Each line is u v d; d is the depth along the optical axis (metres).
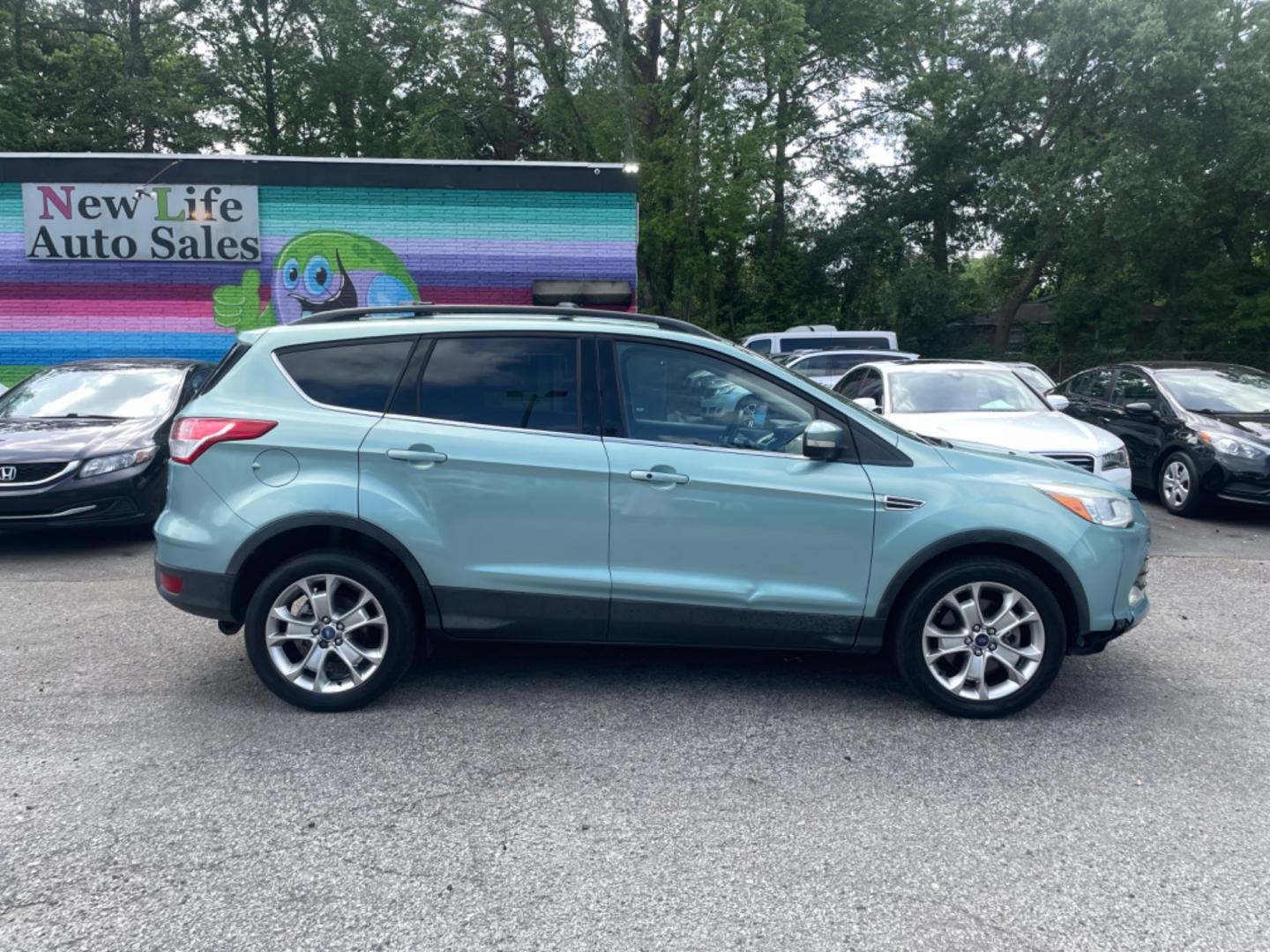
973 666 4.33
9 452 7.42
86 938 2.69
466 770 3.80
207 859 3.11
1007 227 33.69
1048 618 4.26
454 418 4.33
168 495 4.41
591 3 25.95
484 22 25.86
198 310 13.97
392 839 3.26
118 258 13.78
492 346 4.42
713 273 29.33
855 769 3.84
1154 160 26.94
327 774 3.74
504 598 4.30
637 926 2.78
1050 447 7.48
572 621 4.35
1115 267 33.06
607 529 4.29
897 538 4.27
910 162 35.31
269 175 13.80
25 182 13.57
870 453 4.37
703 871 3.08
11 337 13.87
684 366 4.43
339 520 4.21
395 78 27.92
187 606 4.30
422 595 4.29
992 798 3.61
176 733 4.11
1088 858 3.18
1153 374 10.89
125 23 29.16
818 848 3.23
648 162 25.38
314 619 4.29
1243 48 26.45
